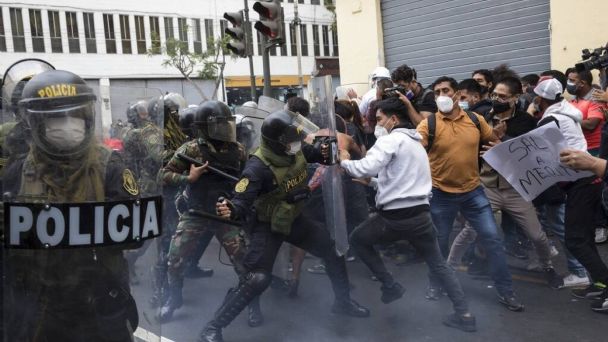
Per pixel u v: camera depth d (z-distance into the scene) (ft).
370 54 39.63
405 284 16.62
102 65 106.42
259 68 120.88
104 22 106.11
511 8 31.94
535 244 15.40
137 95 6.59
